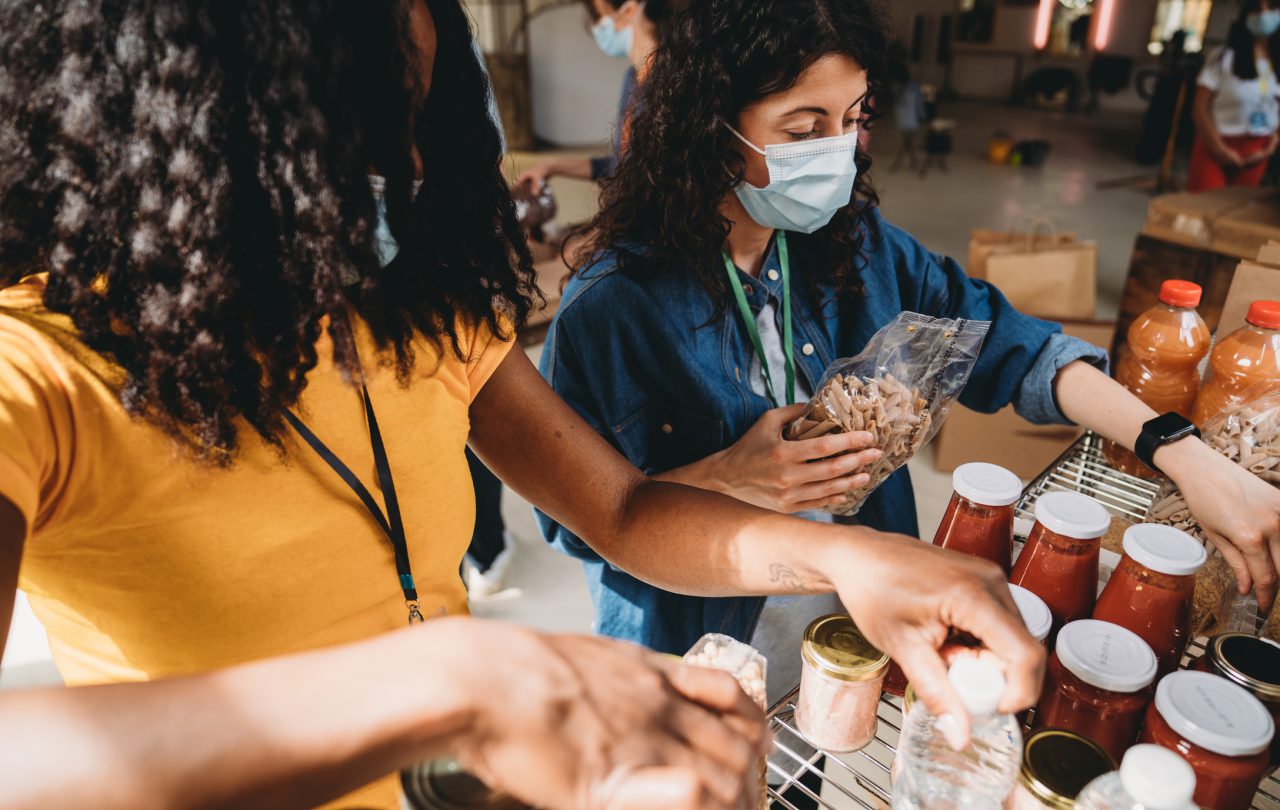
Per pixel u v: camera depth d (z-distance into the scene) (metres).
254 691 0.39
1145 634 0.78
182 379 0.56
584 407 1.16
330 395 0.68
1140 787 0.52
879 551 0.61
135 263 0.54
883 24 1.02
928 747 0.61
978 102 15.11
